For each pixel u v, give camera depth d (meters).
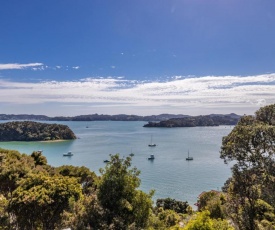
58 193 20.55
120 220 13.57
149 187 73.94
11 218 22.28
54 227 20.20
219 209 25.66
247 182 18.00
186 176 87.62
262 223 18.94
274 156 17.11
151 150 154.25
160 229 16.61
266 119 19.58
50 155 138.12
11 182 31.58
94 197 14.95
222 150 19.11
